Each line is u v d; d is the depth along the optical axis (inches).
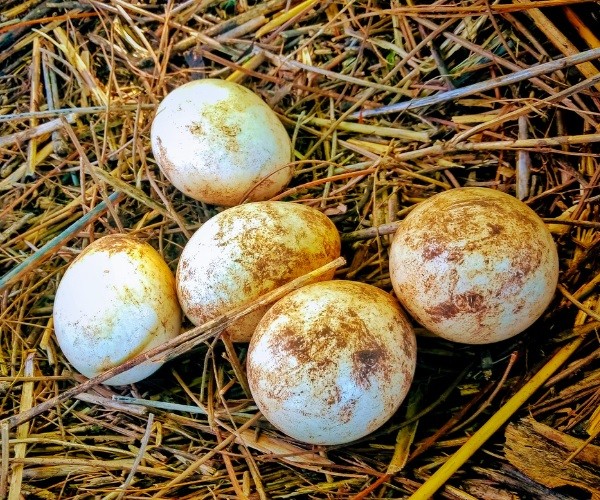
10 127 12.3
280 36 11.9
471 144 9.8
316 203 10.5
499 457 7.8
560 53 10.0
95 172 10.3
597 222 8.8
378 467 8.1
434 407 8.4
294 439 8.4
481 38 10.6
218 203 9.9
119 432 9.0
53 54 12.5
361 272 9.8
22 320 10.1
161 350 7.9
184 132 9.4
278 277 8.1
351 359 7.1
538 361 8.4
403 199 10.4
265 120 9.7
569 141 9.1
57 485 8.4
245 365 9.2
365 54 11.5
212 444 8.6
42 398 9.3
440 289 7.5
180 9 12.3
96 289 8.4
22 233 11.3
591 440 7.4
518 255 7.4
